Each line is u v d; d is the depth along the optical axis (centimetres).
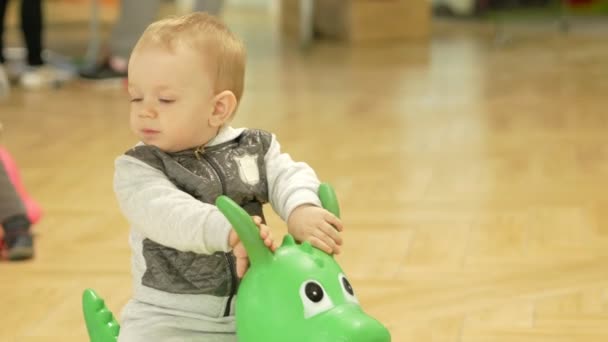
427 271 263
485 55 691
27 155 407
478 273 261
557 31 797
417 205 325
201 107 156
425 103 516
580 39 753
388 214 315
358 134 438
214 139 163
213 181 159
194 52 155
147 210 153
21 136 445
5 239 282
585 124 449
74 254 285
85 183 361
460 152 400
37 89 575
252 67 661
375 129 449
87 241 296
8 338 227
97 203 336
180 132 156
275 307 139
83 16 927
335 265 146
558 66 629
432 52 712
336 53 722
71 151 412
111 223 314
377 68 645
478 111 489
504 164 378
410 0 780
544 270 262
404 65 654
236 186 161
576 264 266
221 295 158
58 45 725
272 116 484
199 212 149
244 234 143
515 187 344
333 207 157
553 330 223
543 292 246
